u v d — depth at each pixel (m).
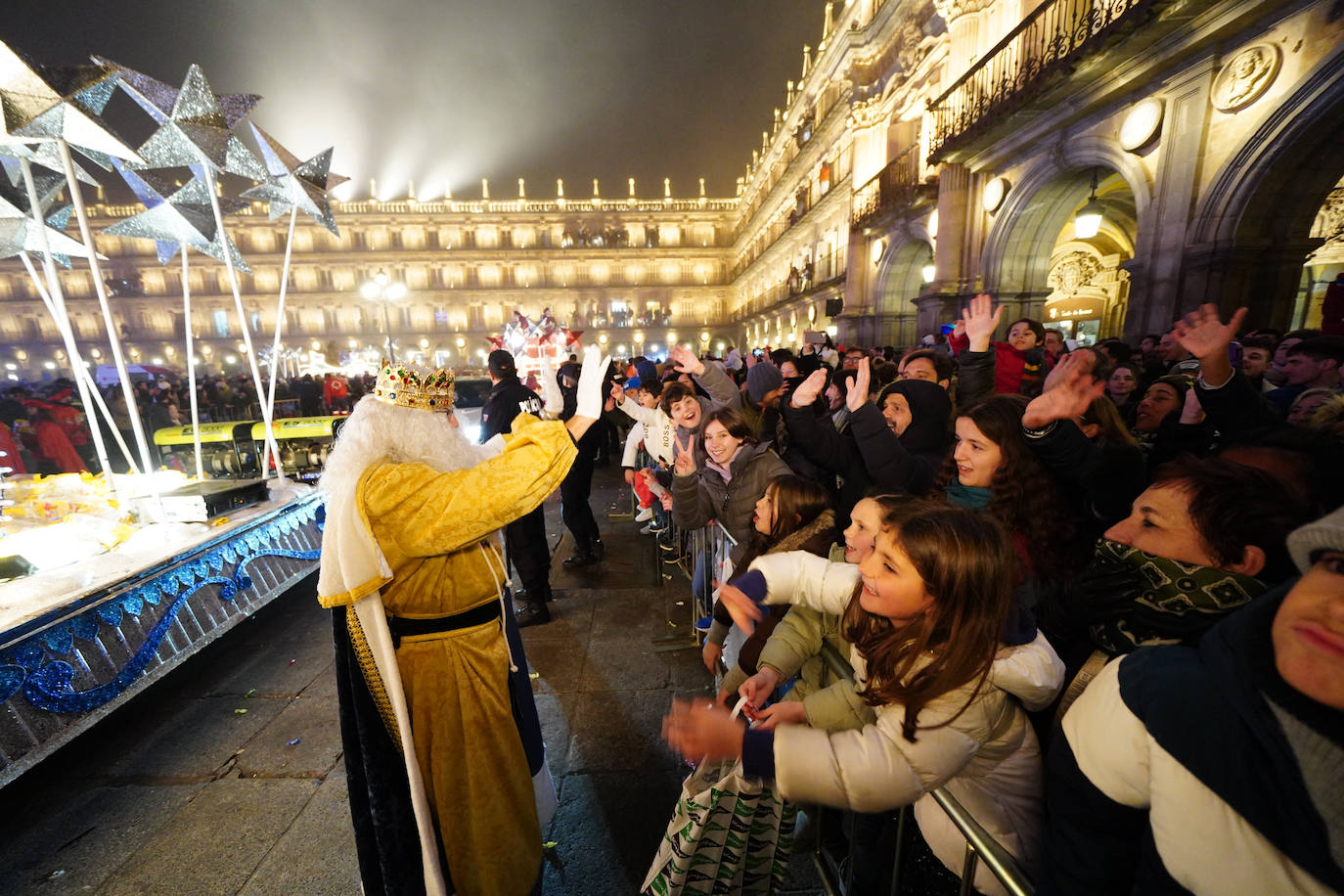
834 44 17.36
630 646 3.22
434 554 1.34
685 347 3.22
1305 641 0.47
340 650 1.41
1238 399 1.72
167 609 2.43
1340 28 4.43
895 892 1.29
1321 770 0.48
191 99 2.97
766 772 0.96
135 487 3.08
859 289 16.31
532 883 1.59
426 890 1.46
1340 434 1.26
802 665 1.63
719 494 2.53
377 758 1.42
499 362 3.68
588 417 1.43
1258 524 0.79
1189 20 5.29
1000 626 0.91
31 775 2.27
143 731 2.54
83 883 1.81
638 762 2.31
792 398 2.45
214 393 14.39
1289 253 5.25
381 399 1.45
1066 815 0.78
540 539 3.51
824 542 1.76
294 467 4.64
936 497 1.94
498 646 1.51
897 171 13.30
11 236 3.17
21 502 2.57
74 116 2.42
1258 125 5.00
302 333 40.41
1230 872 0.56
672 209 42.91
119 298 38.16
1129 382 3.64
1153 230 6.11
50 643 1.93
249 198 3.51
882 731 0.94
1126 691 0.68
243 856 1.90
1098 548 1.03
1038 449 1.40
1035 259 9.24
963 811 0.99
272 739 2.47
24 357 38.28
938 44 11.67
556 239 43.00
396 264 40.97
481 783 1.45
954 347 5.55
